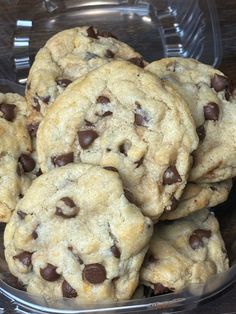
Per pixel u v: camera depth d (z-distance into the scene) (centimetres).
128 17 32
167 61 23
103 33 26
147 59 31
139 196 20
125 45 26
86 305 19
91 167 20
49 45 25
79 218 20
